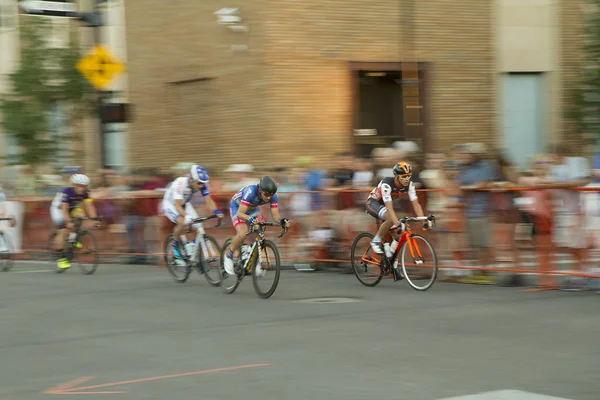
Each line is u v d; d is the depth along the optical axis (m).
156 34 70.31
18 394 20.27
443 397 19.08
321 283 41.09
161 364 23.28
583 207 36.25
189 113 67.88
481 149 41.84
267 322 29.81
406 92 57.78
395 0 62.88
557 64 66.19
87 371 22.66
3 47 78.00
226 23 62.94
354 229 44.56
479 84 64.94
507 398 18.95
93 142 73.44
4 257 52.47
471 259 40.03
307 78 60.91
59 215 48.56
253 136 61.53
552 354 23.50
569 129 64.75
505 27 65.25
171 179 56.16
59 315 32.56
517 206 38.22
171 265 43.28
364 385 20.33
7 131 64.88
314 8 60.94
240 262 37.44
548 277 37.75
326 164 61.41
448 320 29.36
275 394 19.66
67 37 66.50
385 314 30.98
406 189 37.72
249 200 36.72
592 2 61.28
